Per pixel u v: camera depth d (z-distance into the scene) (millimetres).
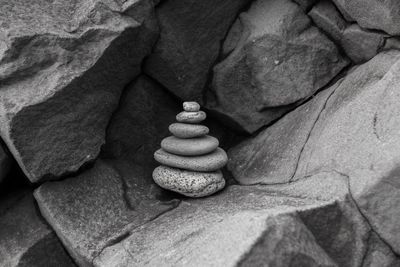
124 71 1409
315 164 1313
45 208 1322
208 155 1404
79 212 1332
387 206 1185
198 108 1410
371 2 1370
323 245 1184
